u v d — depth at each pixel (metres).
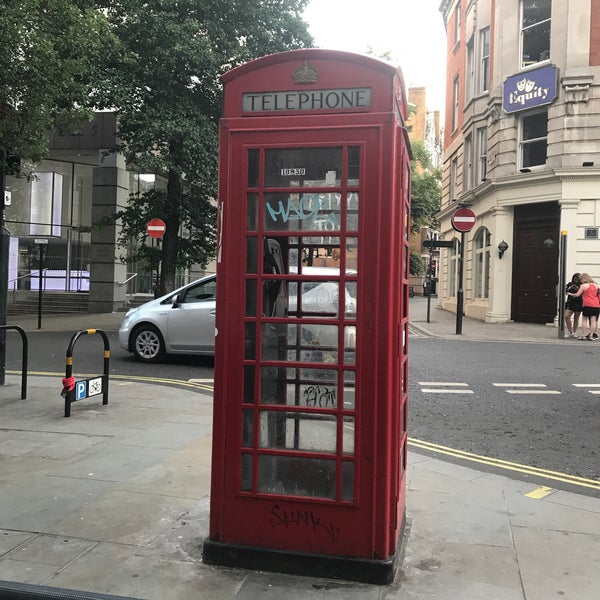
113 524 3.75
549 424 6.74
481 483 4.72
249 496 3.20
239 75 3.16
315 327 3.25
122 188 22.97
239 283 3.18
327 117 3.05
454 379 9.31
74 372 9.62
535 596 2.97
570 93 17.78
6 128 7.63
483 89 22.86
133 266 26.03
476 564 3.31
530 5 19.42
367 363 3.06
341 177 3.08
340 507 3.10
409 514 4.05
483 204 21.59
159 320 10.50
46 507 4.01
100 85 14.89
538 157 19.33
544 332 16.70
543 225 19.16
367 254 3.04
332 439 3.21
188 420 6.45
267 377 3.28
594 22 17.62
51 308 23.19
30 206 24.80
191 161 16.27
